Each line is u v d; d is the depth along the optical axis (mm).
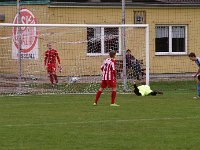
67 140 35469
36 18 85438
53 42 82438
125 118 44750
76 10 86312
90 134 37625
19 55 66625
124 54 67375
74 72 81688
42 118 44625
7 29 85438
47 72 72625
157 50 91750
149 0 91062
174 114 47062
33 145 33875
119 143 34594
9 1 87188
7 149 32656
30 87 69188
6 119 44062
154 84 76000
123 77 68312
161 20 91625
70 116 45781
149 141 35250
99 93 53375
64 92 65562
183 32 93500
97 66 82375
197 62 59406
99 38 83625
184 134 37688
